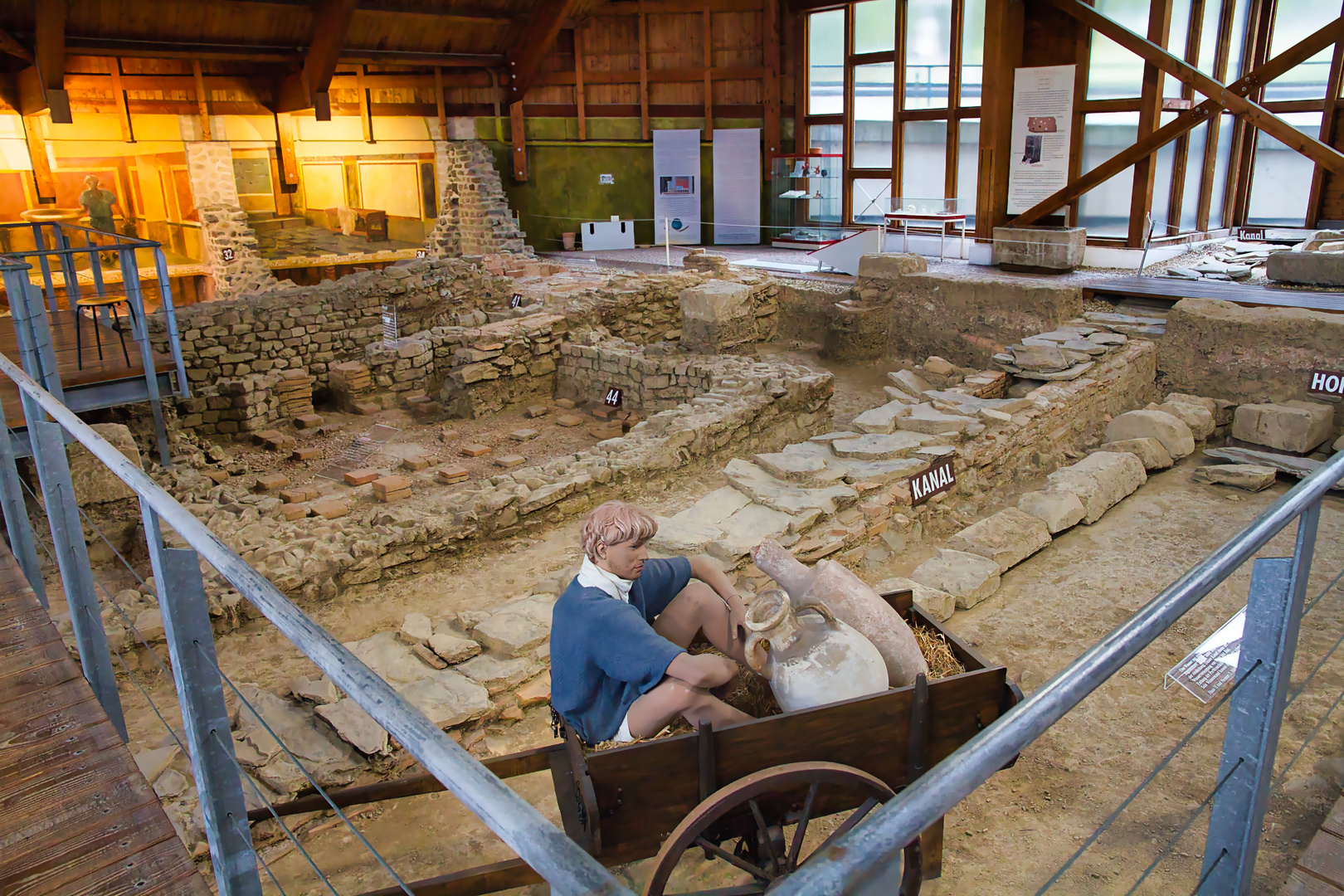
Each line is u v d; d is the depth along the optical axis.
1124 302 10.53
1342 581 4.62
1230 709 1.94
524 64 16.61
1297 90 13.35
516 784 3.37
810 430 8.86
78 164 14.34
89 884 1.80
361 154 17.53
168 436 8.93
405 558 5.52
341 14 13.36
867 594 2.63
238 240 15.63
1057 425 7.34
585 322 11.84
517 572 5.56
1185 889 2.69
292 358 11.23
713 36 17.64
